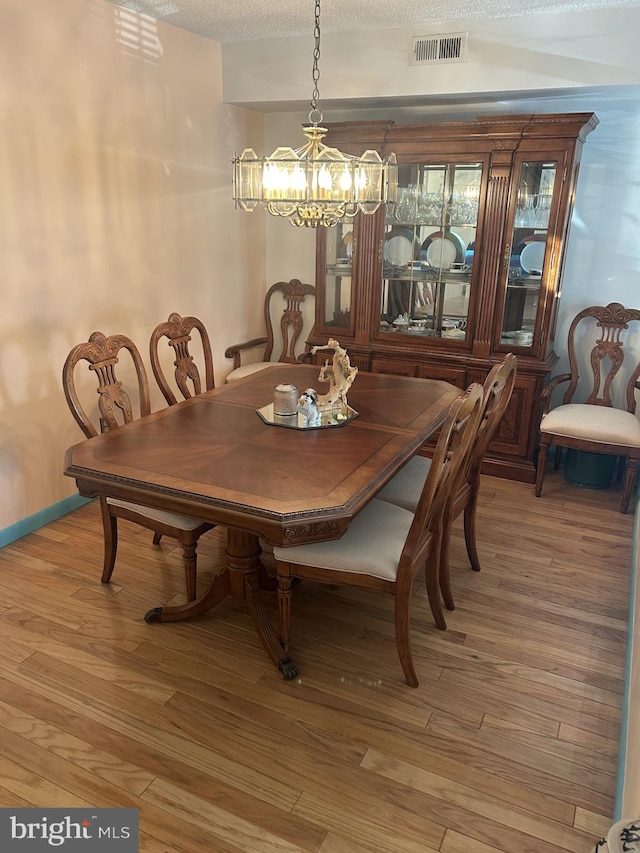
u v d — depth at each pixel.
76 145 3.01
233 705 2.06
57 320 3.05
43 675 2.16
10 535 2.98
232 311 4.46
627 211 3.66
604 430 3.35
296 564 2.14
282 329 4.75
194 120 3.78
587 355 3.97
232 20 3.36
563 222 3.43
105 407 2.56
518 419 3.76
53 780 1.77
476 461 2.64
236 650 2.32
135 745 1.89
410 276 3.96
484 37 3.27
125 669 2.20
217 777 1.80
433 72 3.42
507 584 2.76
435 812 1.71
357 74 3.60
